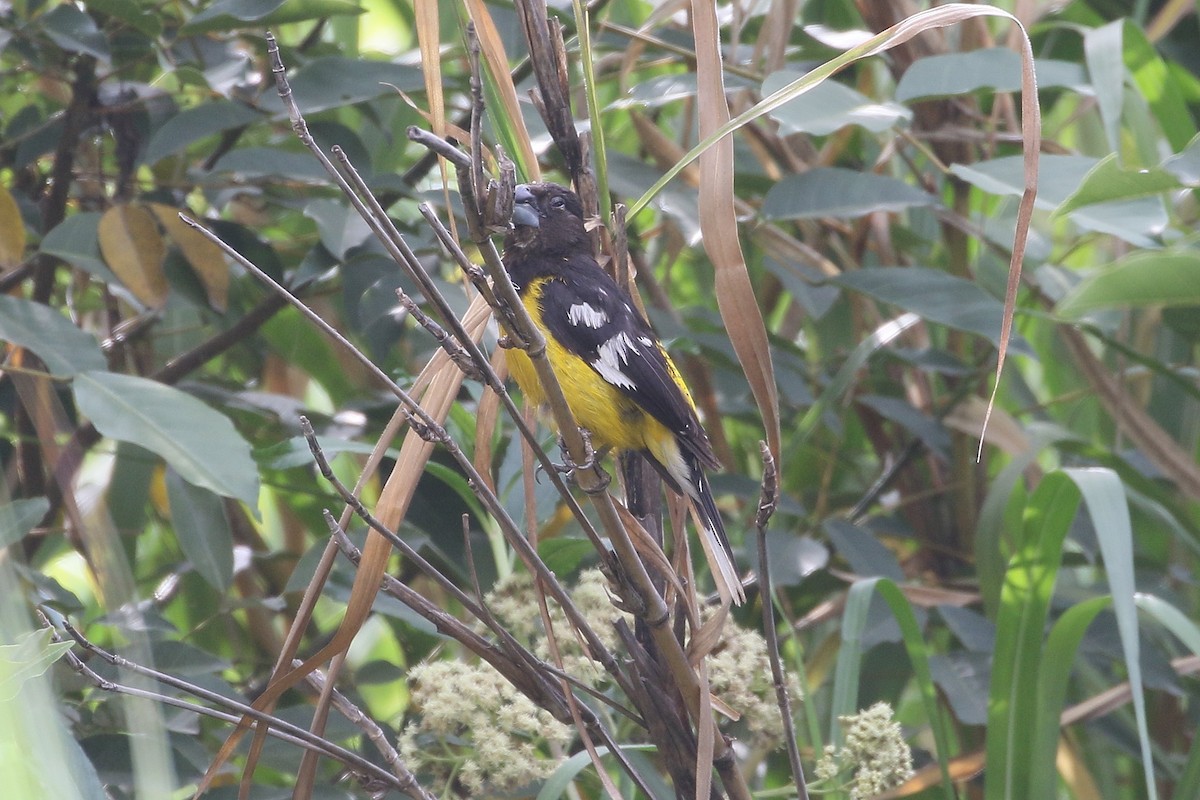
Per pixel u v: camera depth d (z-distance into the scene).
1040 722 7.05
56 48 8.62
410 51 10.02
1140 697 6.39
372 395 9.83
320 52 9.79
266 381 11.78
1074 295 7.98
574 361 7.21
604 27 8.94
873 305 11.26
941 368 9.67
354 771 5.36
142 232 7.97
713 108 5.12
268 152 8.29
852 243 10.82
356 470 11.16
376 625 11.67
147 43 9.12
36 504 6.45
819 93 7.57
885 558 8.89
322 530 10.72
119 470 9.23
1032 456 9.17
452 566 8.34
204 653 6.89
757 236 9.70
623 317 7.35
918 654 6.92
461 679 5.75
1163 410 11.34
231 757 7.98
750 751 8.23
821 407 8.90
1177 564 11.33
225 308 8.51
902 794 8.27
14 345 7.40
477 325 5.70
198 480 6.40
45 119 9.89
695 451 7.16
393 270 8.26
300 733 5.18
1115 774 10.84
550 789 5.82
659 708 5.51
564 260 7.72
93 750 6.23
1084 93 8.52
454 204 8.57
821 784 6.54
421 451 5.33
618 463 7.46
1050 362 12.10
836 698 6.85
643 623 5.94
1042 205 7.71
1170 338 11.45
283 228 11.27
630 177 9.06
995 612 8.94
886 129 8.10
